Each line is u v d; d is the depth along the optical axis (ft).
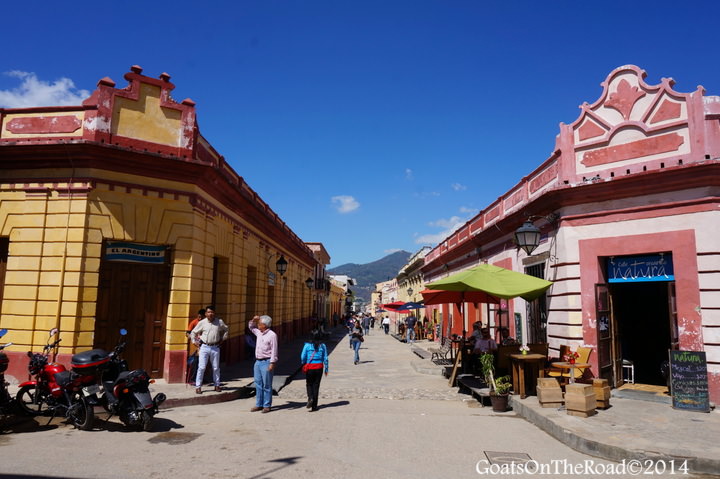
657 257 32.04
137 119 35.22
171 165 35.01
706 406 26.84
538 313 41.16
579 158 35.76
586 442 21.54
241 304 51.29
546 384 28.58
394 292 210.79
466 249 68.95
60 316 31.83
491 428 25.44
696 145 30.42
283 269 64.69
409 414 28.73
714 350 28.73
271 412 28.91
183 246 35.88
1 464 17.95
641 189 31.99
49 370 24.73
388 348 84.74
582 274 34.30
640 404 29.09
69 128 34.17
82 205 32.71
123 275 34.58
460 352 40.37
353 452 20.43
